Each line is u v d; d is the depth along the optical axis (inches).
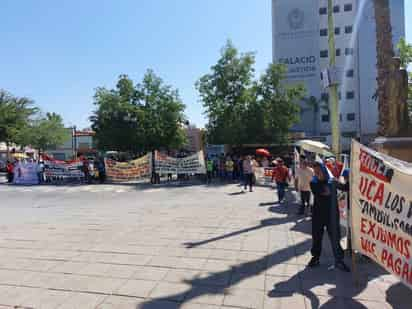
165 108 1031.0
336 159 255.0
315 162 202.5
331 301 154.5
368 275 186.1
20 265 209.5
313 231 201.0
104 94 1027.3
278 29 2436.0
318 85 2369.6
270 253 229.0
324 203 197.5
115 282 179.5
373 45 2295.8
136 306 151.3
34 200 539.2
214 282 178.2
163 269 199.0
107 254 230.4
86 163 837.8
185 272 193.6
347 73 2352.4
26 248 248.1
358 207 174.2
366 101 2293.3
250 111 1035.9
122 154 1376.7
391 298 157.2
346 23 2354.8
